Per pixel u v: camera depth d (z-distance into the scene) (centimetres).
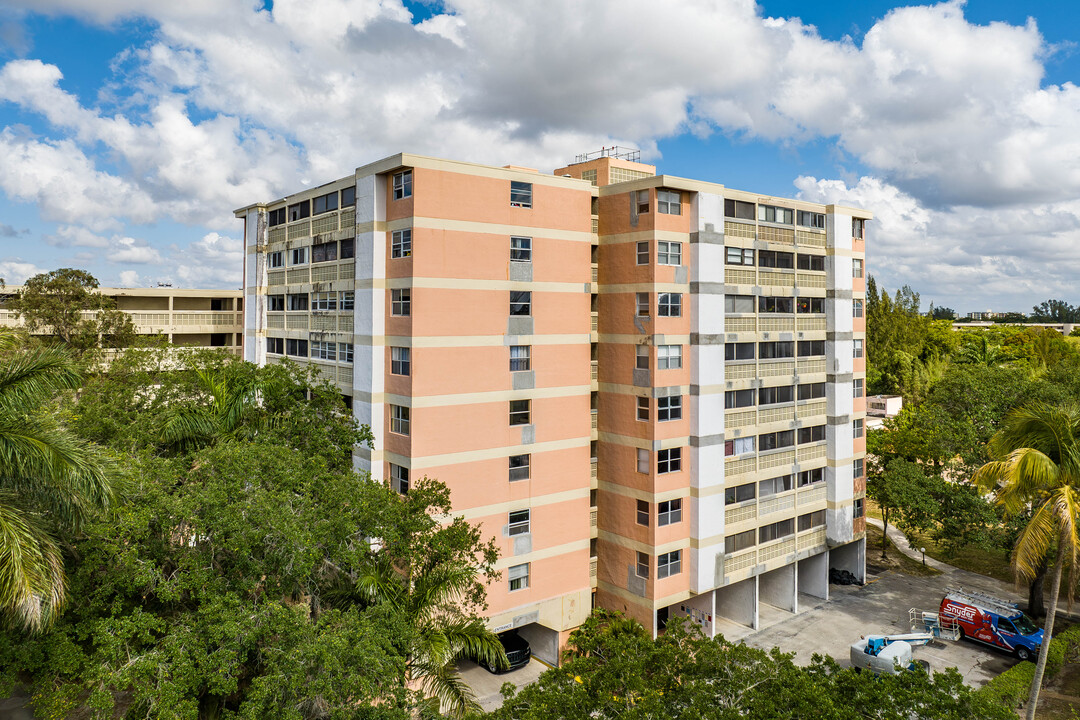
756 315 3497
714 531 3316
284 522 1773
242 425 2784
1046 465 2266
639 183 3148
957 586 4131
